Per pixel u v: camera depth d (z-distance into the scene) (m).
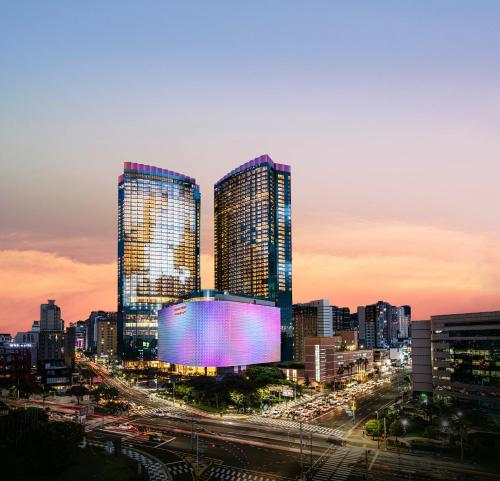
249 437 170.12
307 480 123.38
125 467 134.75
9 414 150.75
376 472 128.38
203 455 147.50
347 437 168.00
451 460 138.00
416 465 133.62
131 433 177.75
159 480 125.88
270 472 131.00
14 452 143.25
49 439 131.00
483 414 184.38
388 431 168.25
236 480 125.19
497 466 132.12
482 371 195.75
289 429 183.25
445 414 170.12
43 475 128.62
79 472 131.00
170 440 166.75
